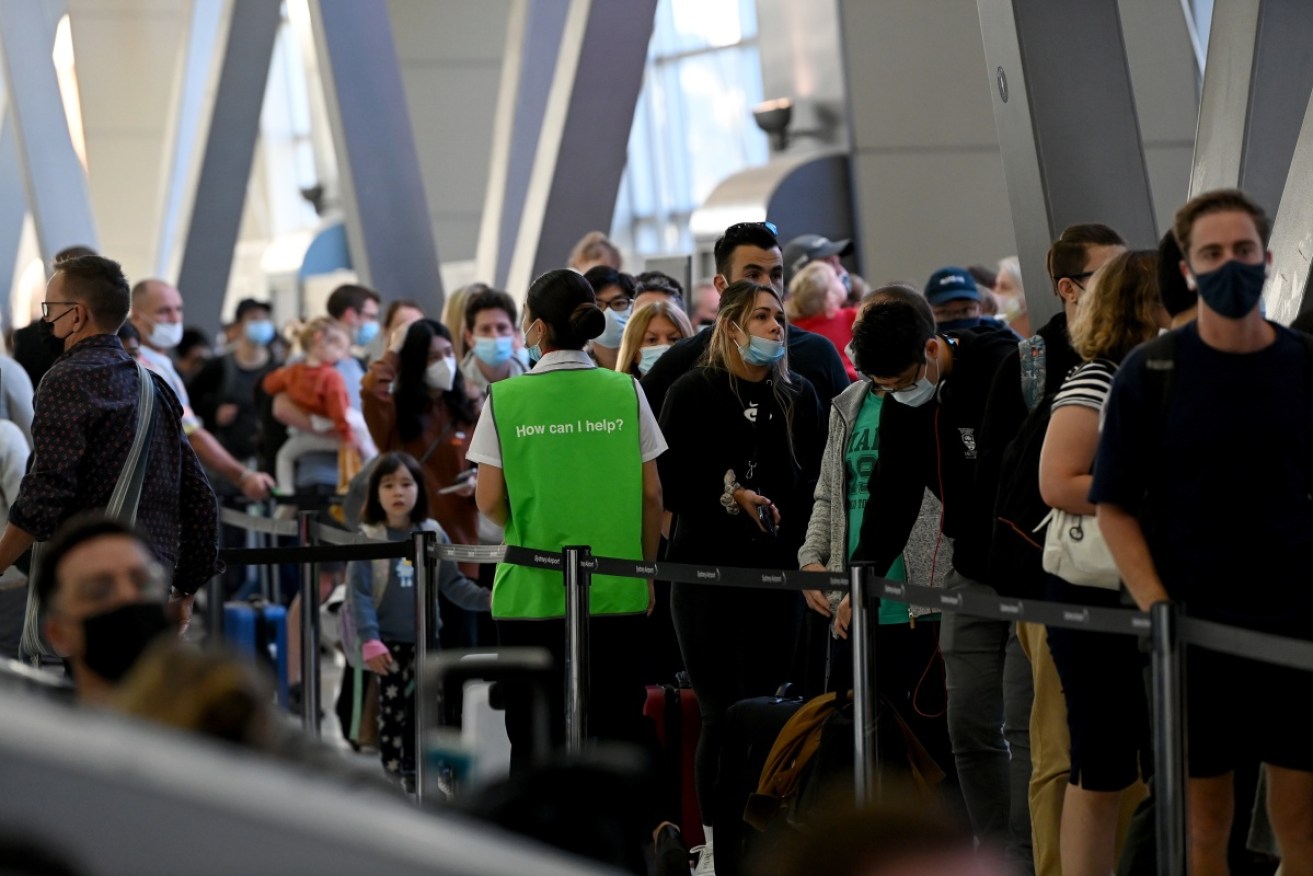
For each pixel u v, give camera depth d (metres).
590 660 13.59
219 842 2.99
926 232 30.77
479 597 18.56
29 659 13.52
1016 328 23.06
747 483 14.44
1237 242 9.12
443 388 19.80
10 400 18.11
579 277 13.90
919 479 12.97
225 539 27.92
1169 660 9.45
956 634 12.91
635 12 28.05
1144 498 9.75
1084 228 12.17
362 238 32.38
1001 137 16.78
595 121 28.45
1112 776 10.58
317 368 25.06
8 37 39.41
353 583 18.59
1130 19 30.22
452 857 3.17
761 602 14.34
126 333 19.53
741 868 12.71
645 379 15.86
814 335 15.75
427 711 13.65
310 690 18.03
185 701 5.58
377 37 32.16
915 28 30.64
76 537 8.12
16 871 2.90
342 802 3.17
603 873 3.41
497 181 31.61
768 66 32.09
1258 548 9.35
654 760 13.77
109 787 2.96
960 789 13.38
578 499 13.63
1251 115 14.73
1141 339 10.58
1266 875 11.92
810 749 12.45
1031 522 11.48
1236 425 9.30
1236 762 9.77
